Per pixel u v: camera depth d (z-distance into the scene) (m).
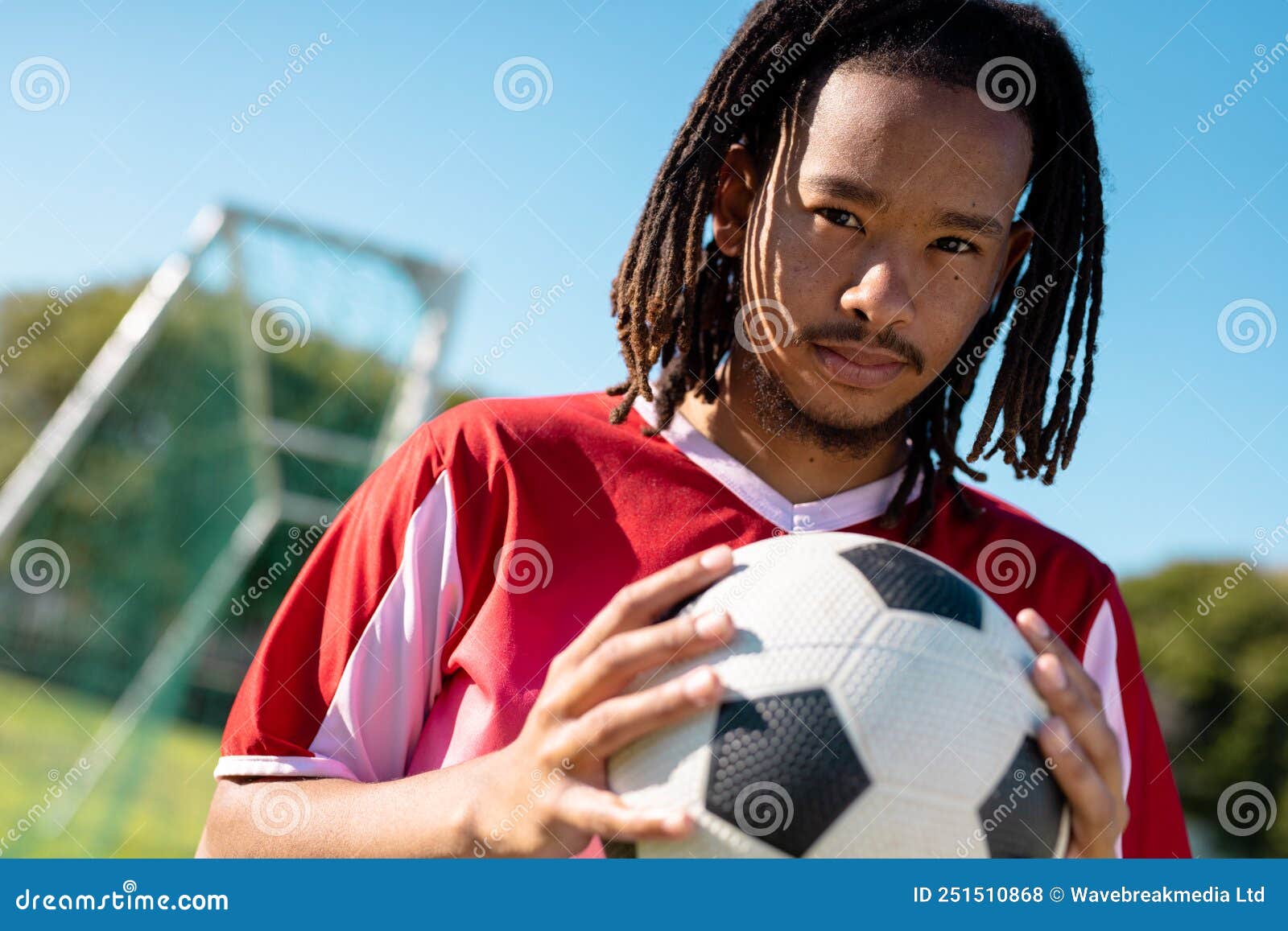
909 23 1.41
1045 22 1.54
